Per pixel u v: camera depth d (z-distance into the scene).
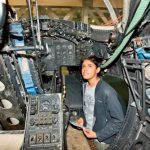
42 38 2.52
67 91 3.03
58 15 5.81
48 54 2.62
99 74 2.81
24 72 2.09
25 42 2.09
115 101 2.21
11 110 2.18
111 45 2.36
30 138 1.81
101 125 2.39
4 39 1.75
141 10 1.72
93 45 2.52
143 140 2.31
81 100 2.90
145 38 2.08
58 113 2.00
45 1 5.58
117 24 2.23
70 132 2.88
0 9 1.44
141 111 2.20
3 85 1.98
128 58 2.21
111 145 2.39
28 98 2.11
